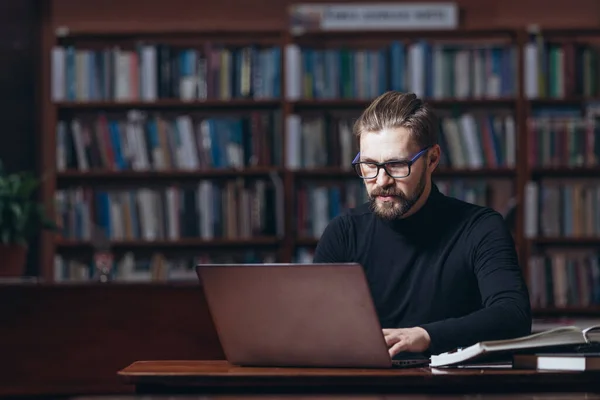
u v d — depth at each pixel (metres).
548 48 5.77
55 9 6.20
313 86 5.75
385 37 5.97
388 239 2.44
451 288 2.37
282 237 5.71
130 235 5.74
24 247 4.11
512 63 5.74
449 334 1.98
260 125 5.75
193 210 5.73
